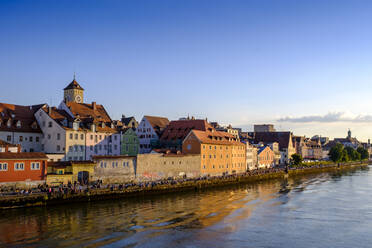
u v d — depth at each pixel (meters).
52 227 47.91
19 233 44.97
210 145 104.62
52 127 85.00
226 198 74.44
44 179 65.75
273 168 140.25
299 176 131.25
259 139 180.75
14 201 56.28
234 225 51.69
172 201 69.44
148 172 83.56
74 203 62.69
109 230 47.34
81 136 87.19
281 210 62.59
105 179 74.88
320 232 48.81
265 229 49.94
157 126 119.56
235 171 119.12
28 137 83.38
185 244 42.72
